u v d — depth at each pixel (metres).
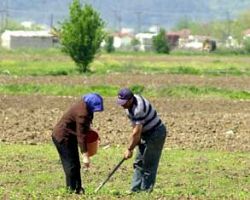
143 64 193.00
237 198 43.25
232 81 138.75
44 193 43.28
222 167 57.31
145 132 45.22
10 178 51.09
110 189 47.03
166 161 59.03
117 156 60.91
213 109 95.00
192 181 51.75
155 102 101.81
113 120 79.75
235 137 72.00
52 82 125.88
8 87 114.00
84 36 155.25
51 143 66.94
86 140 44.00
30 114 84.06
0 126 74.69
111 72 156.50
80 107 44.12
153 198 42.25
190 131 74.25
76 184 44.75
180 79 139.12
